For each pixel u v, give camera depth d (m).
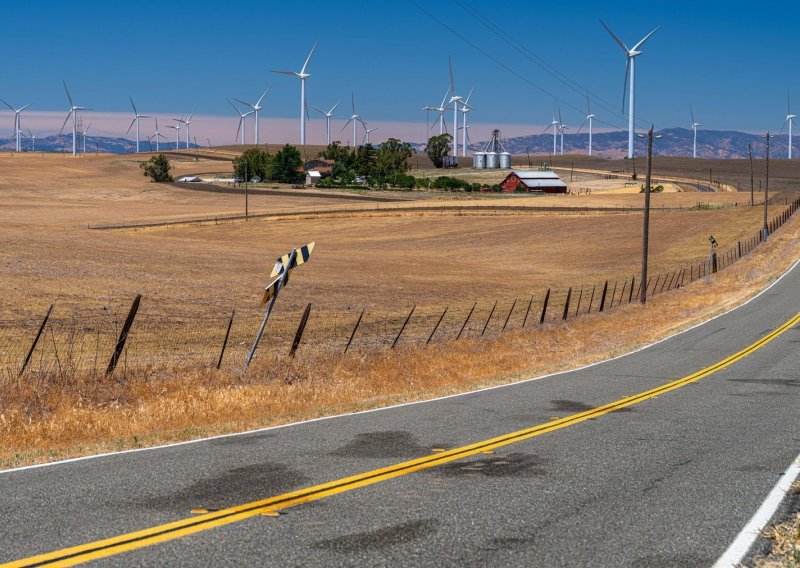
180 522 7.80
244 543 7.20
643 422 14.19
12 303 38.44
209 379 19.56
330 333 34.84
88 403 16.23
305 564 6.69
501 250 95.44
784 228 92.75
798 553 7.02
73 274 52.03
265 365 21.67
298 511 8.24
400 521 7.92
